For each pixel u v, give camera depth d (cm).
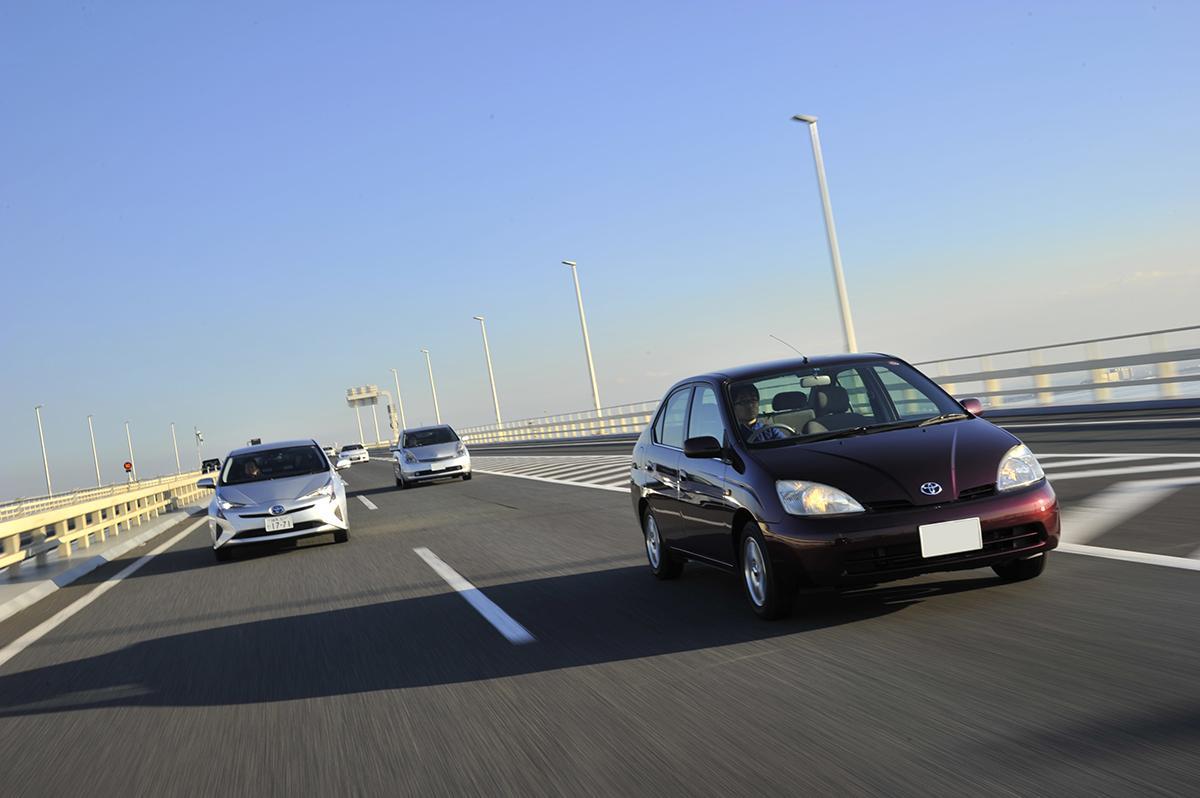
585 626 638
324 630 724
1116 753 335
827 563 545
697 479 669
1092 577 606
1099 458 1182
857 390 669
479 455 4531
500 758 400
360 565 1087
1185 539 691
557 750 402
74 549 1588
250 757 437
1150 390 1950
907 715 397
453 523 1427
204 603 940
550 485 1956
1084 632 489
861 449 584
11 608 1023
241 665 634
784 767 355
